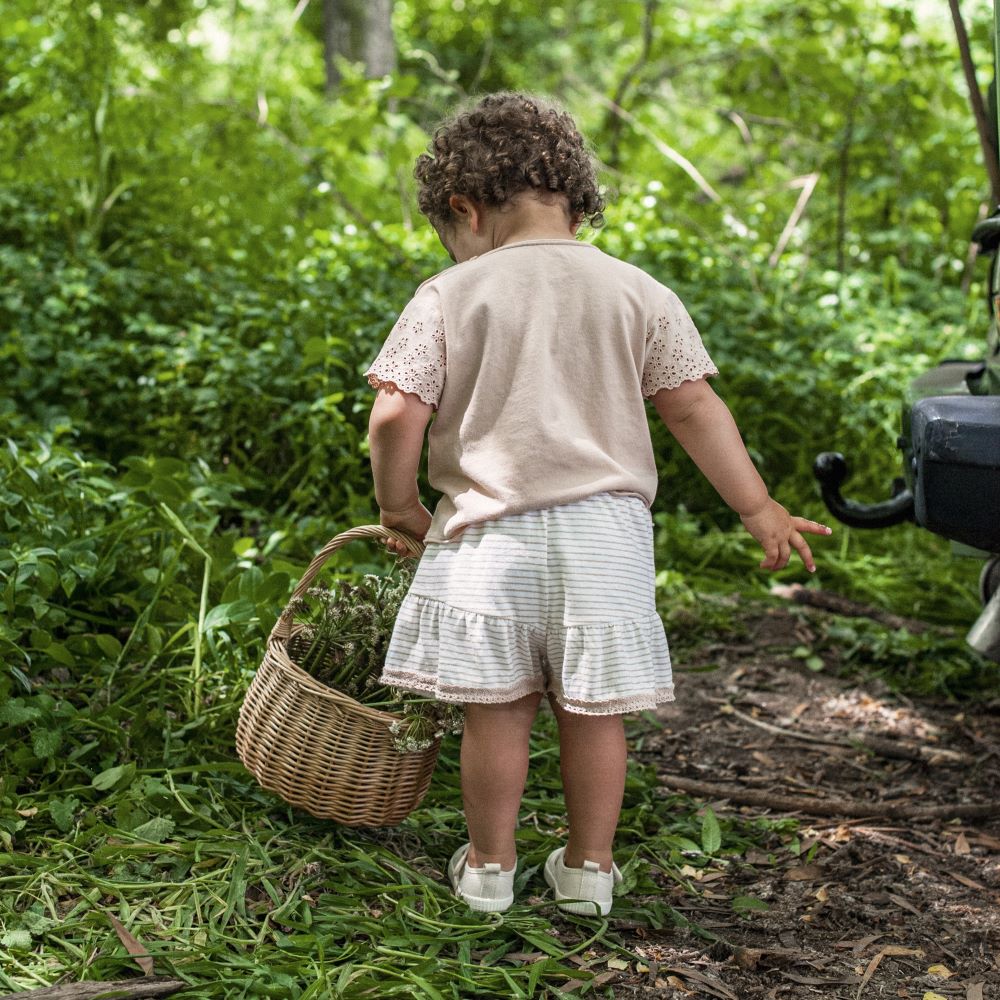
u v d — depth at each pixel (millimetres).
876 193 8148
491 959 2193
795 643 4070
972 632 3471
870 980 2225
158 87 7273
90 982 1962
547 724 3242
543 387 2195
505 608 2178
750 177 9047
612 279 2266
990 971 2266
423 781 2529
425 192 2383
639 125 8133
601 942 2297
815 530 2334
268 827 2551
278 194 7094
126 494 3361
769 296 6414
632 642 2195
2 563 2869
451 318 2232
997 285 3039
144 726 2762
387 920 2254
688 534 4734
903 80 7898
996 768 3238
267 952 2125
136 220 6215
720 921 2424
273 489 4453
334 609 2551
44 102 6512
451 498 2264
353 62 9086
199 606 3297
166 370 4805
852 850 2744
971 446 2381
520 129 2316
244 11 10930
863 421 5555
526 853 2605
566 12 15125
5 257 5320
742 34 8172
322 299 5141
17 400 4754
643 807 2812
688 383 2301
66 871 2322
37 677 2932
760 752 3307
